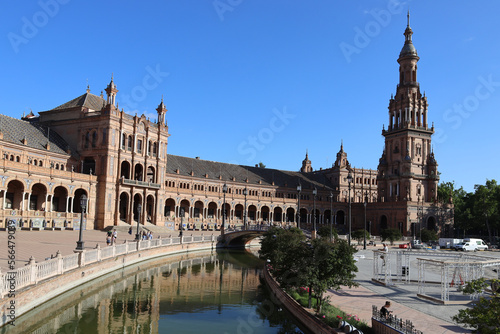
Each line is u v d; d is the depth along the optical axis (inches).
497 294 600.7
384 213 4475.9
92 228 2851.9
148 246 1999.3
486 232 4768.7
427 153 4594.0
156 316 1043.9
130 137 3184.1
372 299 1085.8
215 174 4345.5
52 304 1019.9
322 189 5108.3
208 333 922.7
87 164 3088.1
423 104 4608.8
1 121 2672.2
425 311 956.6
